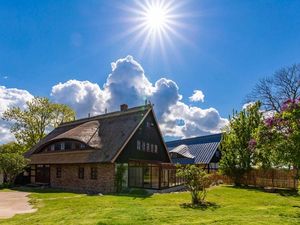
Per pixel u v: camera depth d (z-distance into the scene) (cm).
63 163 3372
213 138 4994
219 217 1286
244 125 3281
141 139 3400
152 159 3562
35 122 5484
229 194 2395
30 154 4150
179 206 1741
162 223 1165
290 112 1448
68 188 3388
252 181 3278
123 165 3056
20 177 4009
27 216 1565
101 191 3019
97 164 3114
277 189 2922
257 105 3328
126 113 3616
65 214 1469
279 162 1543
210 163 4512
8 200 2316
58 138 3578
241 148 3266
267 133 1584
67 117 5734
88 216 1349
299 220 1244
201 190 1916
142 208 1586
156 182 3094
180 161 4719
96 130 3569
